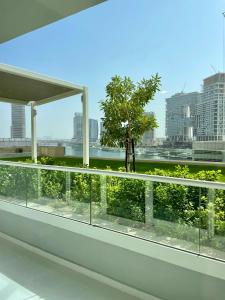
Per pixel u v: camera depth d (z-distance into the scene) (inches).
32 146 268.4
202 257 98.4
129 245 118.0
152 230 116.0
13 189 174.2
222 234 97.5
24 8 137.5
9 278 128.9
